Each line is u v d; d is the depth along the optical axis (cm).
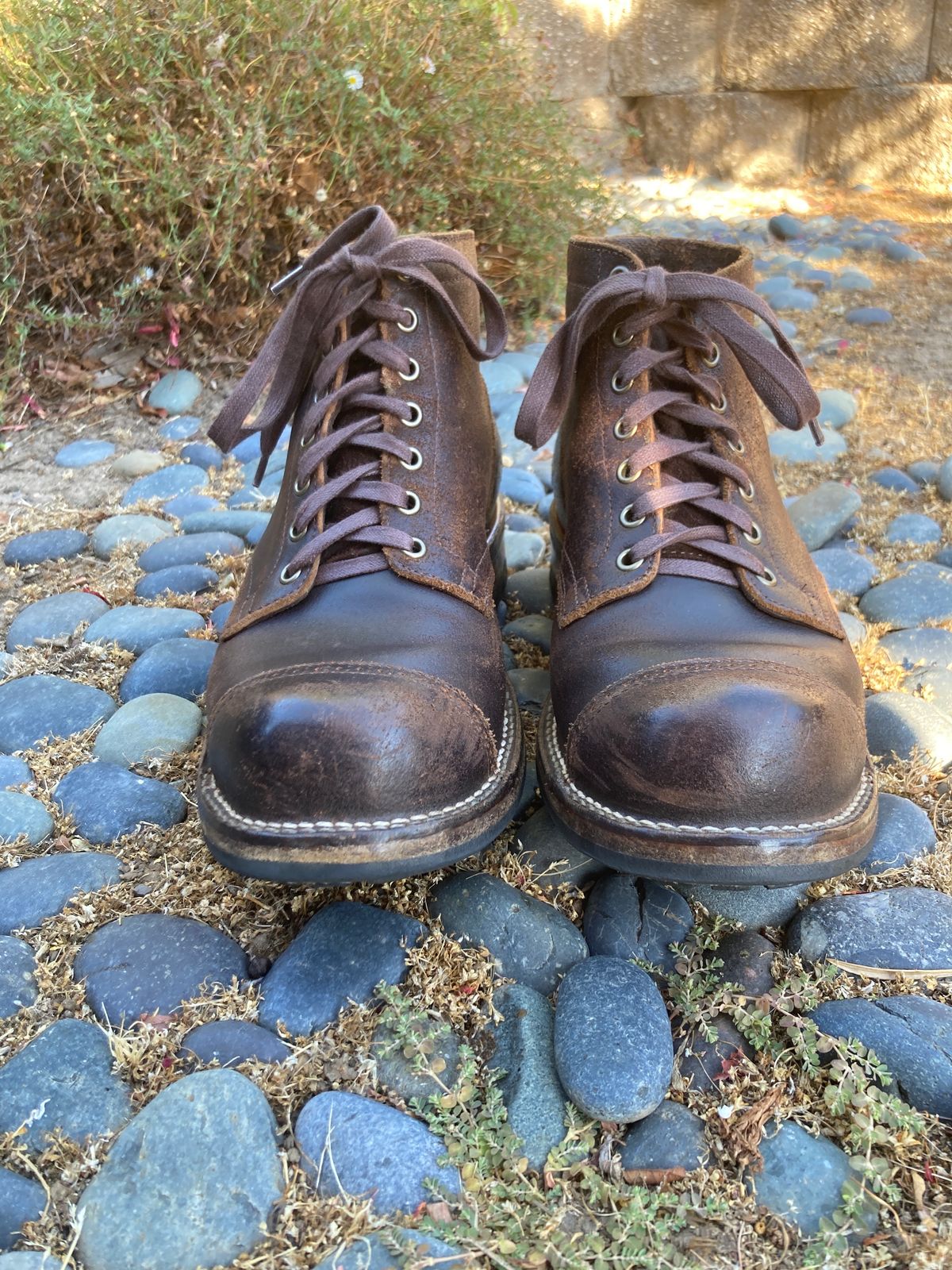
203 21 86
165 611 58
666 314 43
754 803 34
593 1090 33
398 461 43
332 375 44
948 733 47
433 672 37
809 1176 31
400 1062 35
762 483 44
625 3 157
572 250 48
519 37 121
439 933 38
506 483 73
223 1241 30
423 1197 31
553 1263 29
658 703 35
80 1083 33
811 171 160
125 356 95
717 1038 35
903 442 78
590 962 37
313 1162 32
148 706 50
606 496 43
